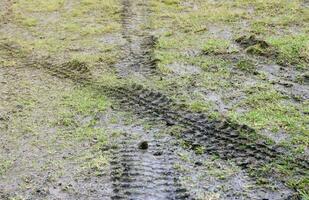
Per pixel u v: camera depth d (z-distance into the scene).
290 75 11.62
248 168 8.40
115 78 12.21
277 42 13.20
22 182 8.62
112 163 8.84
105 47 14.34
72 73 12.86
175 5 17.42
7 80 12.84
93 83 12.09
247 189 7.92
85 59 13.52
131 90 11.41
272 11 15.93
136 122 10.13
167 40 14.30
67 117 10.62
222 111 10.20
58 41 15.27
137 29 15.55
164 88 11.36
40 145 9.69
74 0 18.88
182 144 9.22
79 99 11.36
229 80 11.57
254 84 11.28
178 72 12.16
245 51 12.99
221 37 14.23
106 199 7.96
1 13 18.52
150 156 8.93
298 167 8.28
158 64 12.65
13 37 16.06
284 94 10.77
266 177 8.13
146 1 18.05
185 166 8.58
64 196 8.15
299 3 16.39
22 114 10.95
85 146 9.48
